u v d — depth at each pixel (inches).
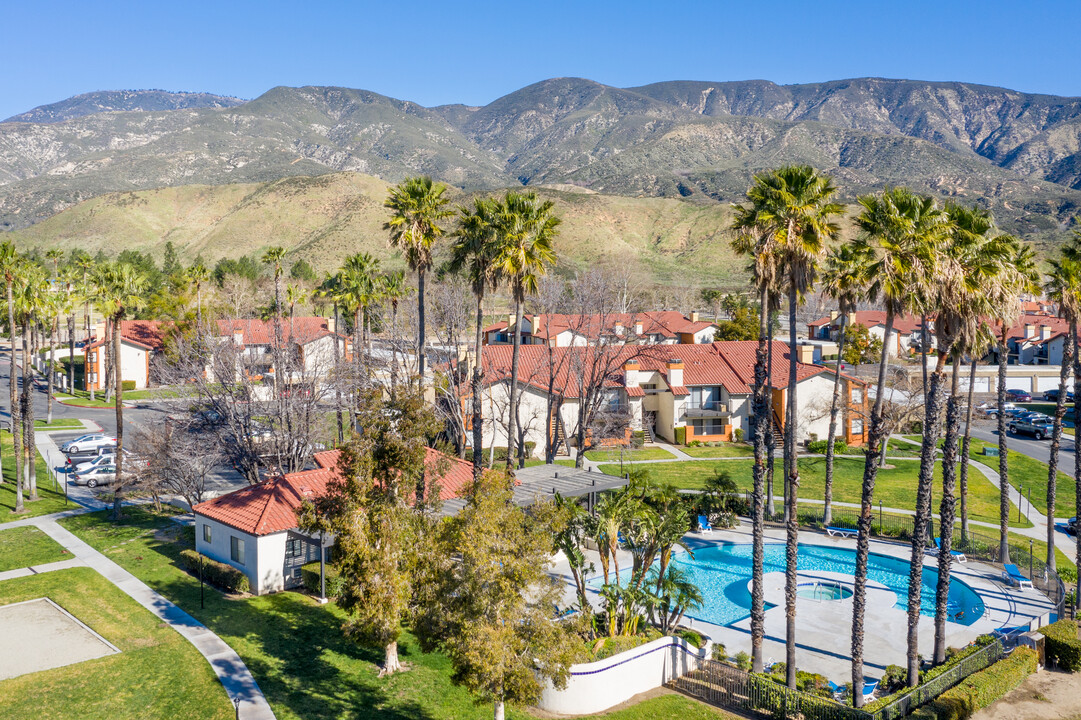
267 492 1416.1
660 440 2721.5
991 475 2260.1
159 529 1670.8
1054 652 1136.2
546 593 830.5
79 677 990.4
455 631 810.8
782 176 1022.4
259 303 4488.2
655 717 945.5
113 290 1856.5
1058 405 1427.2
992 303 1003.9
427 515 1036.5
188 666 1016.9
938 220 958.4
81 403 3166.8
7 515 1770.4
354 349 2454.5
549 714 952.9
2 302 1946.4
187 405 2064.5
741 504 1897.1
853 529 1769.2
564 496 1541.6
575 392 2443.4
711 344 2915.8
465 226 1525.6
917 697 965.2
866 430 2625.5
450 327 2257.6
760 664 1051.3
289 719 893.2
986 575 1510.8
